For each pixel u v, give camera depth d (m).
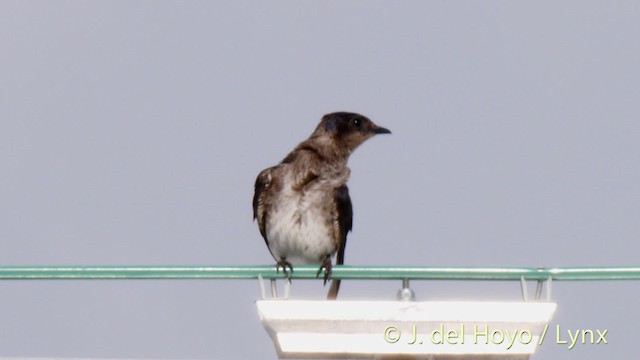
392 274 11.94
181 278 12.05
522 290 11.88
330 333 11.77
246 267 12.22
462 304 11.73
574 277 11.82
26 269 11.90
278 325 11.77
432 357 11.98
